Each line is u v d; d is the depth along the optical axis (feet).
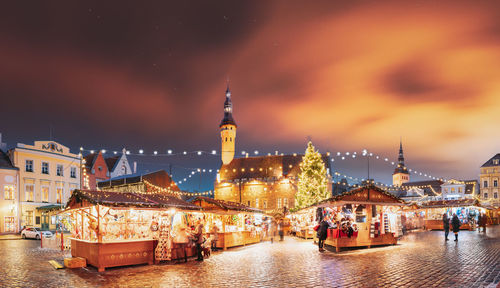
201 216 66.95
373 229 68.33
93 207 49.73
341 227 66.08
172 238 55.42
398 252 59.00
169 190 194.90
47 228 152.97
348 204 70.74
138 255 51.47
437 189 366.02
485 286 32.40
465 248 62.69
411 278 36.76
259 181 240.94
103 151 134.21
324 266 46.26
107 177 215.51
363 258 53.01
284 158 252.83
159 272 44.93
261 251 68.85
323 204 72.64
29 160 154.51
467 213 123.13
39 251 72.90
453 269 41.24
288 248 73.97
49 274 44.09
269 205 236.63
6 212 143.54
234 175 256.93
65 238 77.46
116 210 50.72
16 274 44.14
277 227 108.17
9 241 109.09
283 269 44.83
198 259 55.98
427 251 59.21
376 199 70.54
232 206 79.36
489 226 148.66
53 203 163.12
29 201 152.56
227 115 284.20
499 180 314.96
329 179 242.99
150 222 53.21
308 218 104.12
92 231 50.11
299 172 240.53
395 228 71.92
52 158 164.76
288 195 233.55
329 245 74.33
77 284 37.86
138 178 191.11
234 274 42.19
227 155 276.62
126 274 43.70
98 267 47.09
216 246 75.82
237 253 66.44
